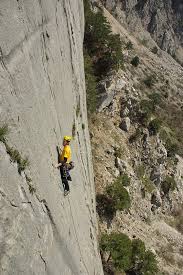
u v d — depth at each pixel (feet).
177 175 148.77
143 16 445.37
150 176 135.95
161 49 450.71
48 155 40.42
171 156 150.61
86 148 86.63
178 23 477.77
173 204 142.41
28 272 29.22
